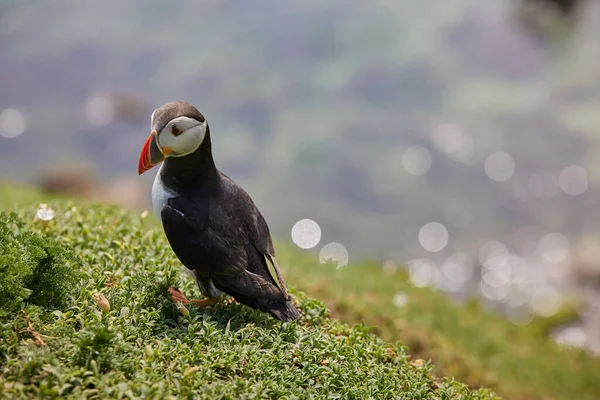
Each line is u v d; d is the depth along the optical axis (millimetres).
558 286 19328
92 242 7094
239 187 6574
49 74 29609
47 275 5578
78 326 5570
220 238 6059
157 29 32438
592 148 25391
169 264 6727
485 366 10930
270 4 33625
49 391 4652
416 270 20344
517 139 25766
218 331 5859
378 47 30297
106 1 34844
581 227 22203
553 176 24234
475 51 29953
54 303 5629
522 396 10648
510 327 15156
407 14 32094
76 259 6406
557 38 30547
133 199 21016
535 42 30266
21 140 26094
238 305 6512
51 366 4844
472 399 6047
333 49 30312
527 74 28969
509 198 23438
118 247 7098
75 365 4984
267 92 27906
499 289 19375
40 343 5059
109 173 24656
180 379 5152
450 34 30656
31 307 5266
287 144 25391
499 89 28156
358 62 29469
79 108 27812
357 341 6418
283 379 5484
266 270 6309
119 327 5492
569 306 17234
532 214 22797
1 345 4926
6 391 4617
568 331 16172
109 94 28281
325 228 21844
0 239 5500
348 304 9875
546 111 26844
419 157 24922
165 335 5711
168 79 29047
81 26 32719
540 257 20797
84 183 21484
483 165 24594
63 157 25359
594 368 13242
